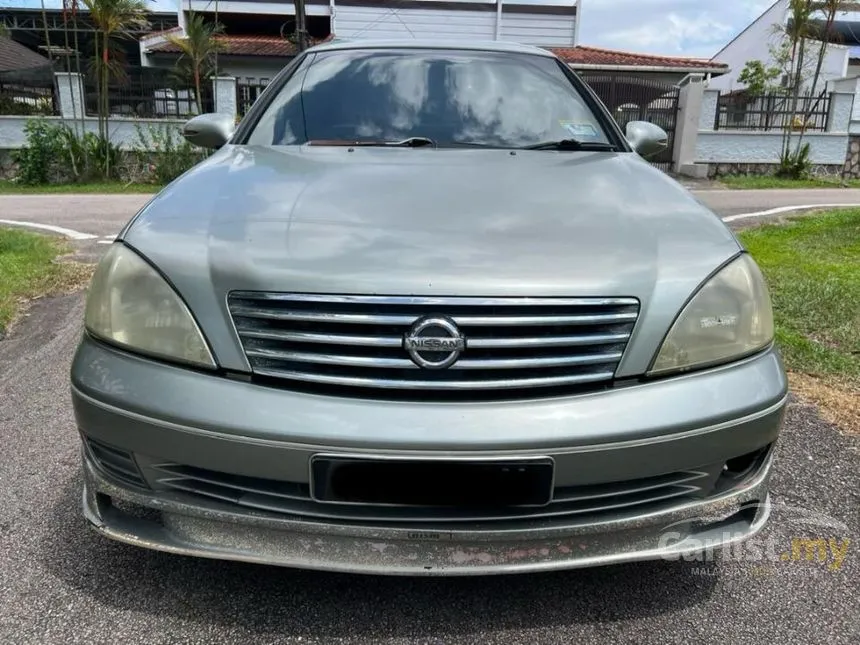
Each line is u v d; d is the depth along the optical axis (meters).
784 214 9.27
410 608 1.90
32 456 2.68
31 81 16.05
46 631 1.79
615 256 1.76
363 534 1.63
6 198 12.15
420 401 1.61
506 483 1.59
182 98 15.82
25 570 2.03
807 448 2.76
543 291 1.65
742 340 1.78
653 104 15.91
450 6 20.00
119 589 1.96
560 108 2.92
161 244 1.82
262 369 1.66
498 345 1.62
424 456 1.56
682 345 1.71
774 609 1.91
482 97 2.91
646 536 1.74
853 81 16.45
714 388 1.71
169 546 1.75
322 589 1.97
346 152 2.50
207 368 1.68
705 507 1.76
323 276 1.66
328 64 3.08
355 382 1.62
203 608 1.89
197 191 2.10
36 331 4.18
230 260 1.73
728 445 1.71
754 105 16.45
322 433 1.57
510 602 1.93
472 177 2.20
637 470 1.64
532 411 1.60
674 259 1.79
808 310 4.27
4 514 2.30
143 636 1.78
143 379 1.69
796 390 3.28
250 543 1.70
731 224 8.31
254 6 20.30
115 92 15.43
